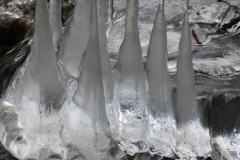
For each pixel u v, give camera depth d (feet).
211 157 8.43
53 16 8.90
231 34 9.39
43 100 8.38
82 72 8.20
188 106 8.38
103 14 8.38
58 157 8.43
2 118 8.77
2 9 11.79
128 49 8.31
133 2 8.20
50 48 8.29
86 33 8.65
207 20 9.57
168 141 8.43
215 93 8.50
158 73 8.35
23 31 10.60
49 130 8.43
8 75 9.00
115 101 8.43
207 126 8.43
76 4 8.64
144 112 8.41
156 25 8.23
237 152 8.30
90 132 8.25
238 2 9.90
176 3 9.67
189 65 8.27
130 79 8.36
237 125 8.30
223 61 9.05
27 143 8.55
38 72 8.33
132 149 8.45
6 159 8.71
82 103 8.23
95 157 8.29
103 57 8.36
